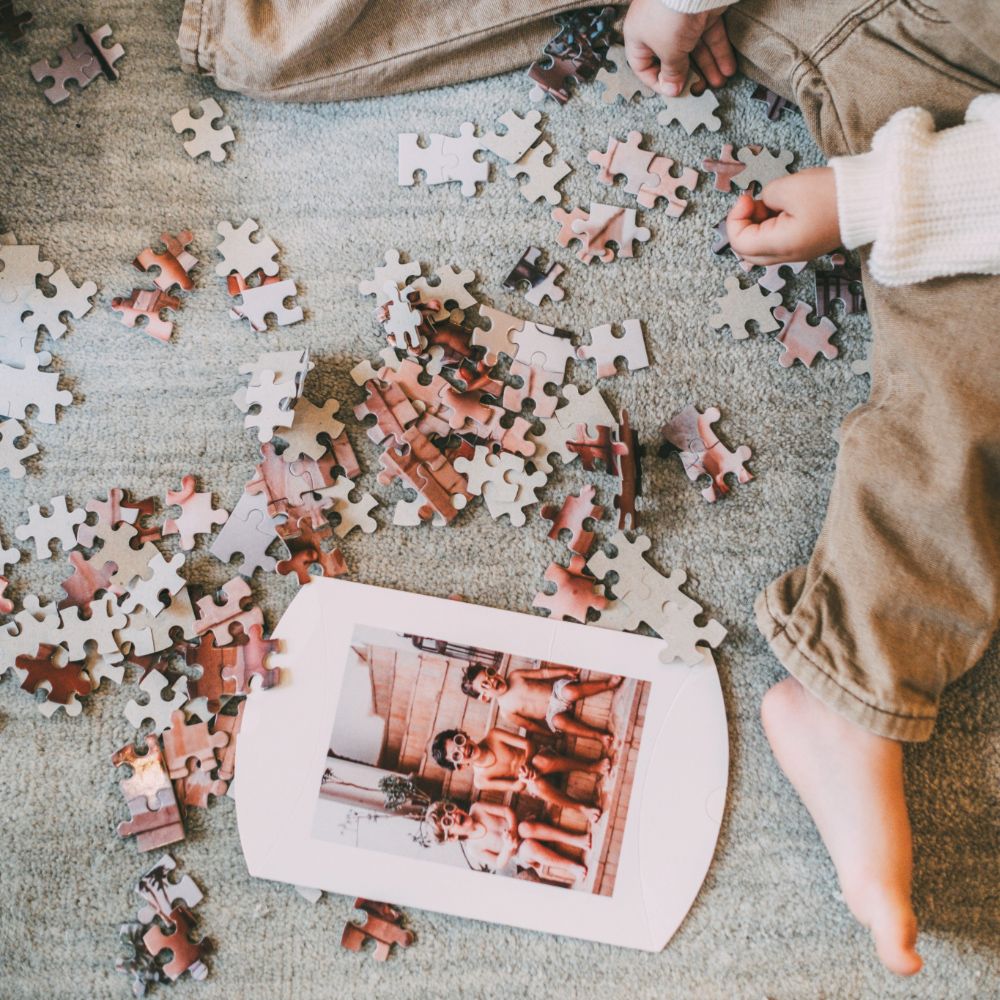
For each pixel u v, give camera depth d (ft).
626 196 3.20
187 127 3.22
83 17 3.22
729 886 3.03
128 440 3.14
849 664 2.68
